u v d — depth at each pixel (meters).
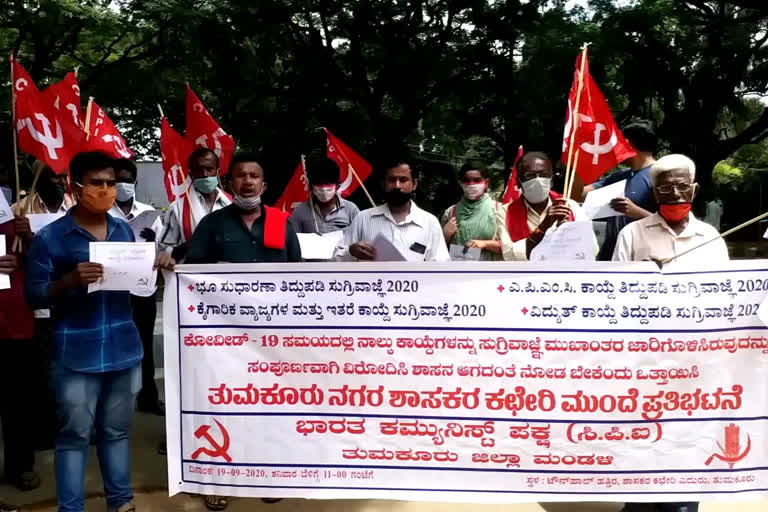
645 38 17.19
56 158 4.43
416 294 3.45
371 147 19.14
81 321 3.52
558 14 17.55
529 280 3.40
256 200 4.02
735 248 26.02
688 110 18.53
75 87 4.93
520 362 3.41
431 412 3.46
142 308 5.77
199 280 3.57
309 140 18.75
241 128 18.97
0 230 4.12
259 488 3.55
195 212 5.00
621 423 3.38
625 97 19.72
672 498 3.38
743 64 17.64
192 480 3.61
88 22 16.42
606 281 3.37
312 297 3.51
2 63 16.52
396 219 4.47
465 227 5.47
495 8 17.69
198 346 3.58
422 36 19.20
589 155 4.12
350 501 4.12
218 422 3.57
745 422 3.36
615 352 3.38
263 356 3.54
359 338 3.48
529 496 3.42
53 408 5.02
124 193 5.67
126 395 3.69
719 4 18.39
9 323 4.16
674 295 3.36
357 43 18.62
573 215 4.34
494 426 3.43
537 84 17.36
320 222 5.70
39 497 4.28
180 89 18.91
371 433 3.50
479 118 19.23
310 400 3.53
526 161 4.21
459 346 3.43
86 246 3.55
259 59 17.70
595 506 4.02
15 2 15.05
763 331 3.35
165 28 17.66
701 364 3.36
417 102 19.27
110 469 3.70
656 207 4.47
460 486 3.46
